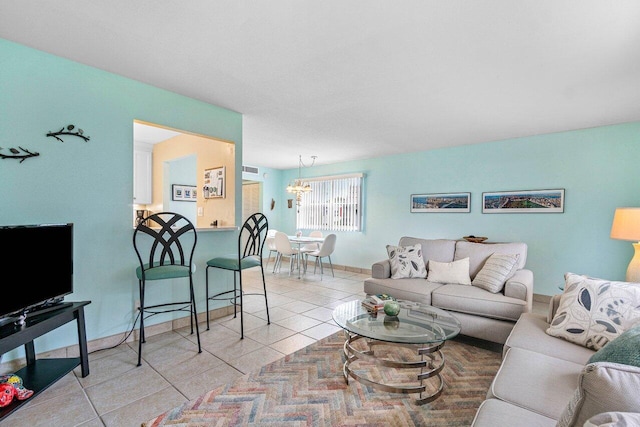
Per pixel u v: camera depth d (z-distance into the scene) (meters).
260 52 2.15
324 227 6.86
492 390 1.30
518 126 3.85
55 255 2.02
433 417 1.72
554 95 2.84
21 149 2.09
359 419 1.70
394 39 1.97
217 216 4.04
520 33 1.88
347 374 2.07
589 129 3.87
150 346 2.57
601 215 3.79
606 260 3.76
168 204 5.09
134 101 2.62
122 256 2.59
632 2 1.57
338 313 2.36
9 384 1.65
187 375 2.12
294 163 6.85
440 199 5.14
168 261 2.84
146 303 2.76
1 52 2.01
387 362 1.96
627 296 1.69
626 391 0.74
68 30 1.91
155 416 1.70
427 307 2.54
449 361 2.41
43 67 2.17
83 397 1.86
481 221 4.72
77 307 2.03
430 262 3.49
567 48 2.03
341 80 2.59
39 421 1.65
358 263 6.24
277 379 2.09
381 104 3.14
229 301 3.43
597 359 1.12
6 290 1.71
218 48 2.11
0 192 2.02
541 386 1.28
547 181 4.17
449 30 1.86
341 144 4.93
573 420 0.83
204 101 3.11
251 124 3.87
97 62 2.32
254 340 2.73
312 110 3.35
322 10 1.69
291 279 5.41
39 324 1.77
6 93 2.03
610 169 3.74
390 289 3.18
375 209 6.00
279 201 7.84
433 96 2.92
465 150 4.89
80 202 2.35
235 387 1.99
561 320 1.82
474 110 3.29
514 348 1.67
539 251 4.22
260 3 1.64
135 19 1.79
